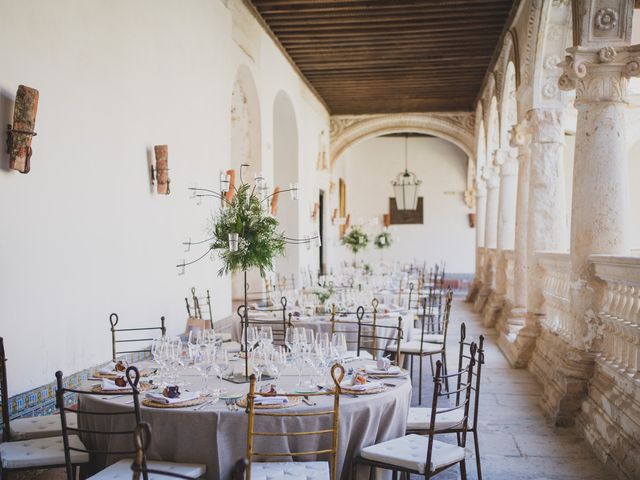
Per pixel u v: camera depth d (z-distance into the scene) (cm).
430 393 809
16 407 455
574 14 634
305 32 1230
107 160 585
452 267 2506
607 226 629
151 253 681
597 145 630
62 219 511
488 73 1498
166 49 722
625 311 575
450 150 2503
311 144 1667
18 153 443
